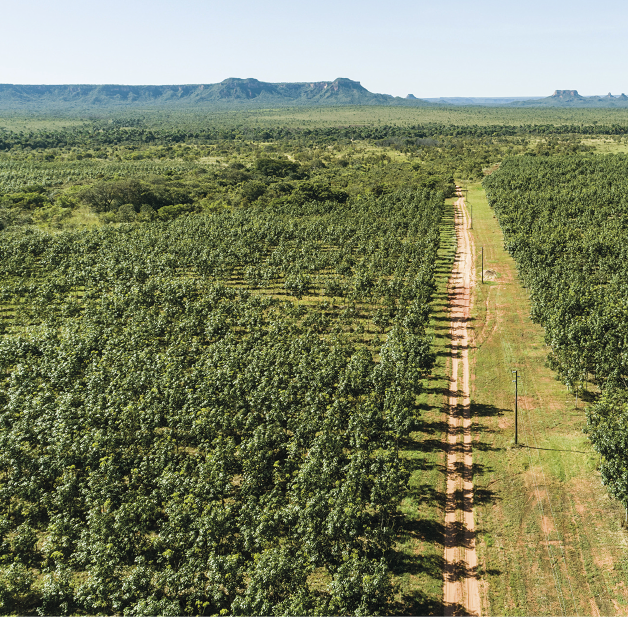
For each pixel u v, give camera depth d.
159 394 55.09
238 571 34.28
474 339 76.44
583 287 78.44
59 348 66.69
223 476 42.16
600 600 34.50
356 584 32.81
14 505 43.59
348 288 88.94
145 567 34.97
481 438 52.91
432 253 106.62
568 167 198.75
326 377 56.53
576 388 57.50
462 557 38.72
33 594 36.06
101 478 43.03
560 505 43.00
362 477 41.06
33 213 158.75
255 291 98.31
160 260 105.06
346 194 183.38
